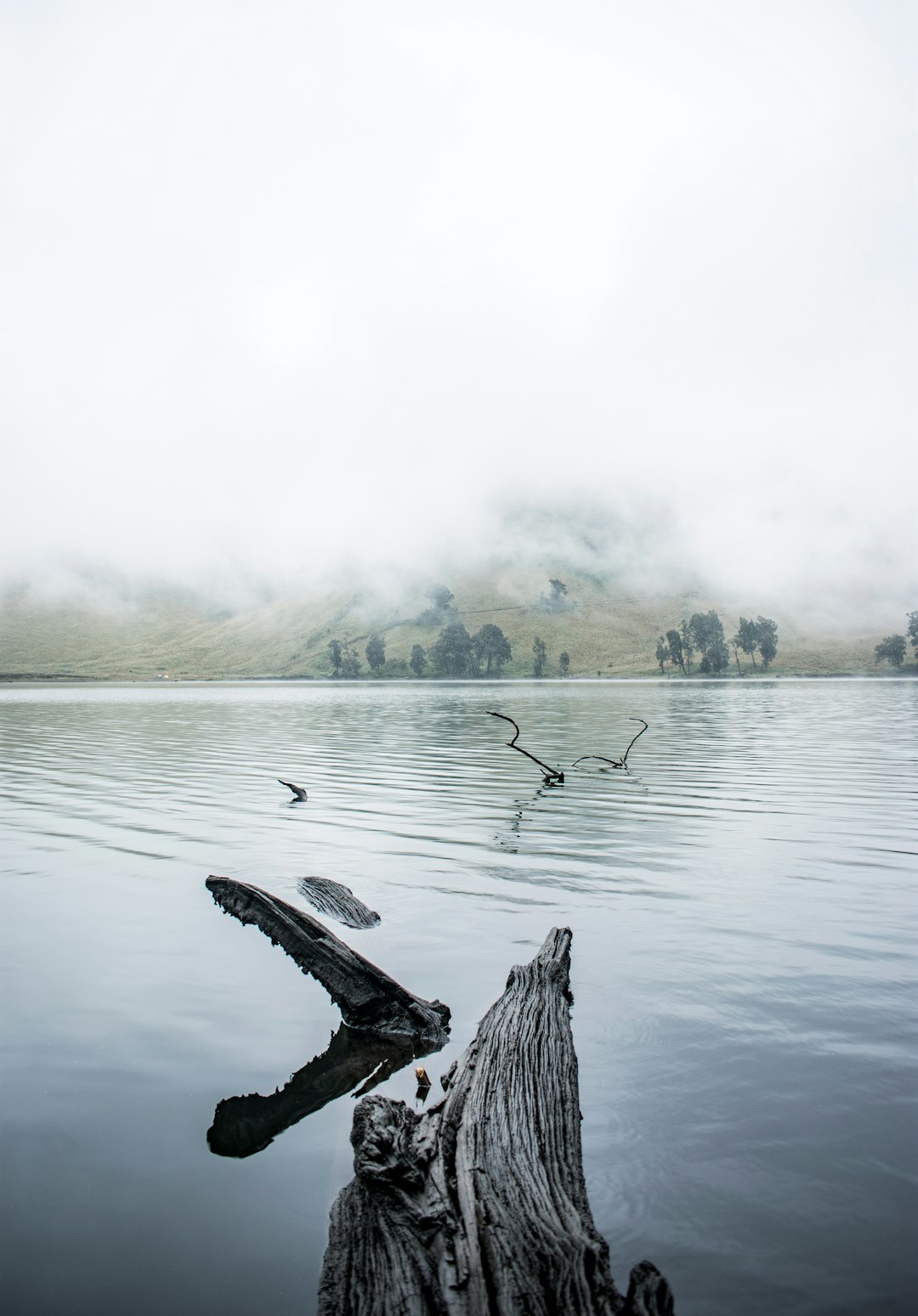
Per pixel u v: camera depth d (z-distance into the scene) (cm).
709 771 3028
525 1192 559
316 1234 550
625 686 16950
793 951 1092
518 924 1220
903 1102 693
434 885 1446
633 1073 750
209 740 4778
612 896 1370
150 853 1734
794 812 2166
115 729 5831
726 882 1464
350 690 17162
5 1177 610
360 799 2441
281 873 1547
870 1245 522
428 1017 882
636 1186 581
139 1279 509
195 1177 613
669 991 954
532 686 18038
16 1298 491
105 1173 616
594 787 2659
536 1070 729
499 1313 453
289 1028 884
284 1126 685
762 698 9906
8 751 4156
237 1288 499
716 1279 494
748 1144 633
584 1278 477
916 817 2091
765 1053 789
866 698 9988
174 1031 872
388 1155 587
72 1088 748
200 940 1181
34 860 1675
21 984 1010
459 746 4178
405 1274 491
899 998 925
